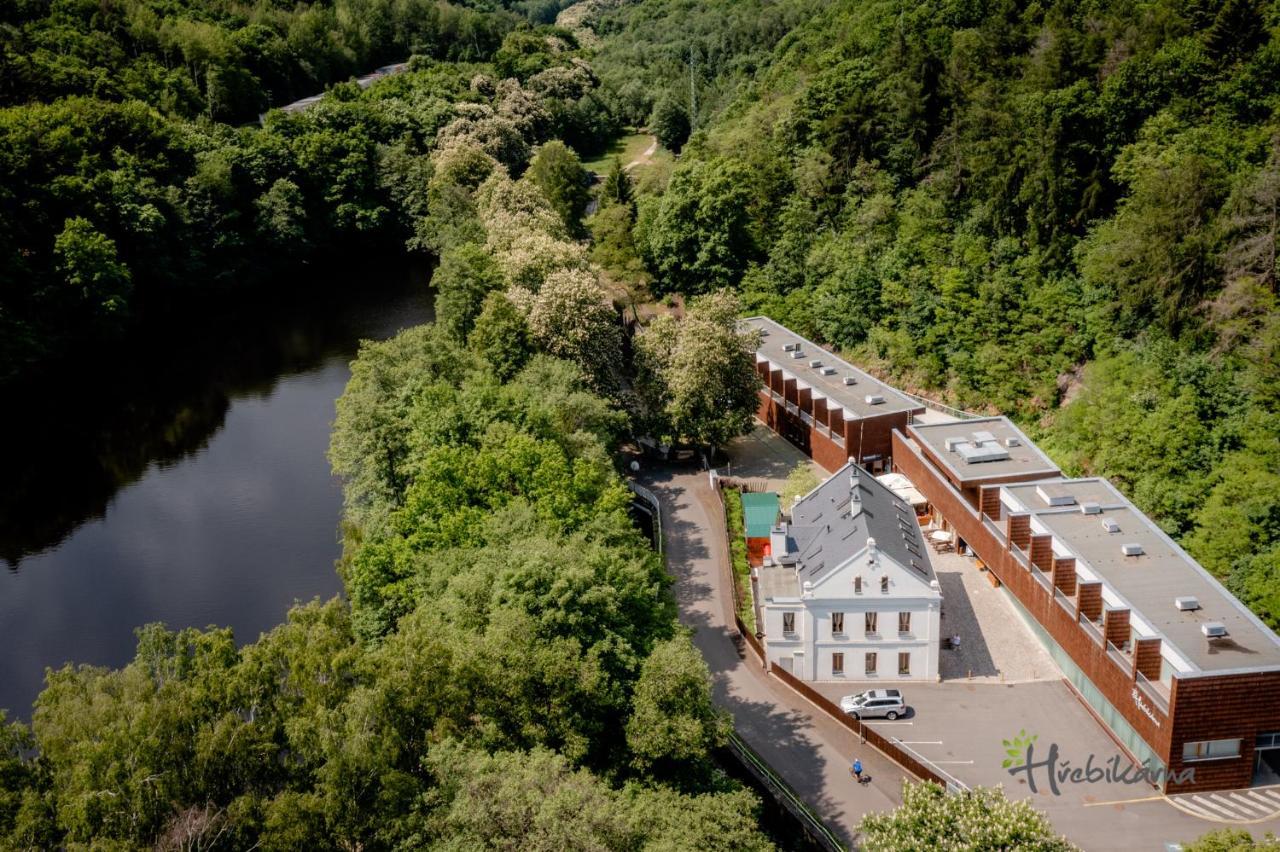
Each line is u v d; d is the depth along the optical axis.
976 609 86.88
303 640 58.03
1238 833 48.97
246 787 49.41
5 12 189.75
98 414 131.75
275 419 129.38
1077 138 115.88
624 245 159.38
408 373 104.38
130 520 106.56
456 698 56.16
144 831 45.88
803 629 78.69
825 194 144.12
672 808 53.41
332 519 105.06
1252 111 112.25
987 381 116.25
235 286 176.50
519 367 110.62
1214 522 87.00
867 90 148.62
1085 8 141.25
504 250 139.12
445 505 80.56
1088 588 73.50
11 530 105.25
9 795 45.97
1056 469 91.81
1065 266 116.38
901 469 103.88
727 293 118.38
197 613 90.19
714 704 76.81
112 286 147.50
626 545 76.25
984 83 136.12
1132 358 104.19
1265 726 64.50
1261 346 95.19
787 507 99.69
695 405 109.06
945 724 74.25
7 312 135.12
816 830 64.25
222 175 173.38
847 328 131.25
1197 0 121.88
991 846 49.94
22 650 86.25
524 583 61.75
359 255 198.25
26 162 145.12
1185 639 66.62
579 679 58.53
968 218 128.12
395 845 47.12
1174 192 101.44
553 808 46.31
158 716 48.72
